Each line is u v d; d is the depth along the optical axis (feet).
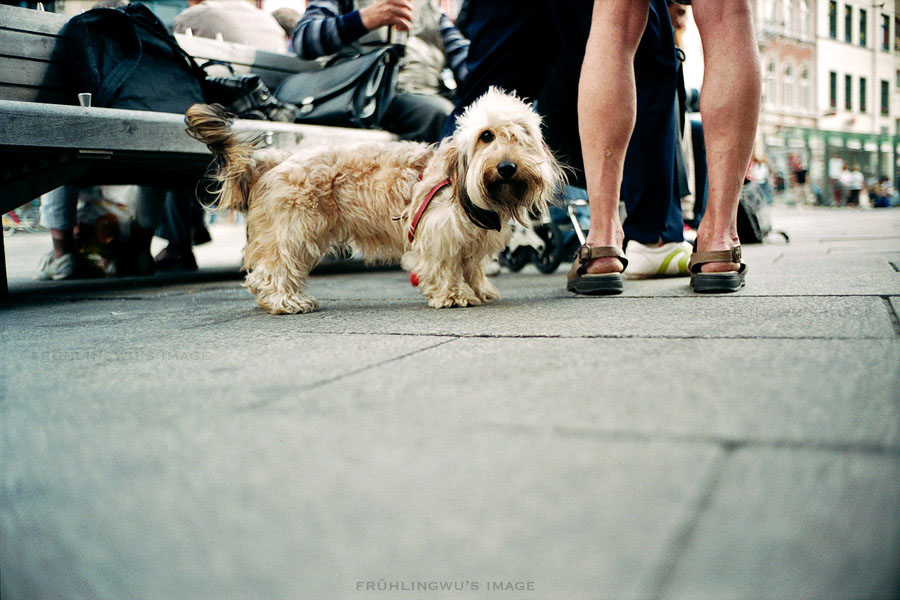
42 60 13.66
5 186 12.65
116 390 5.54
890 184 106.83
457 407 4.59
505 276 15.51
